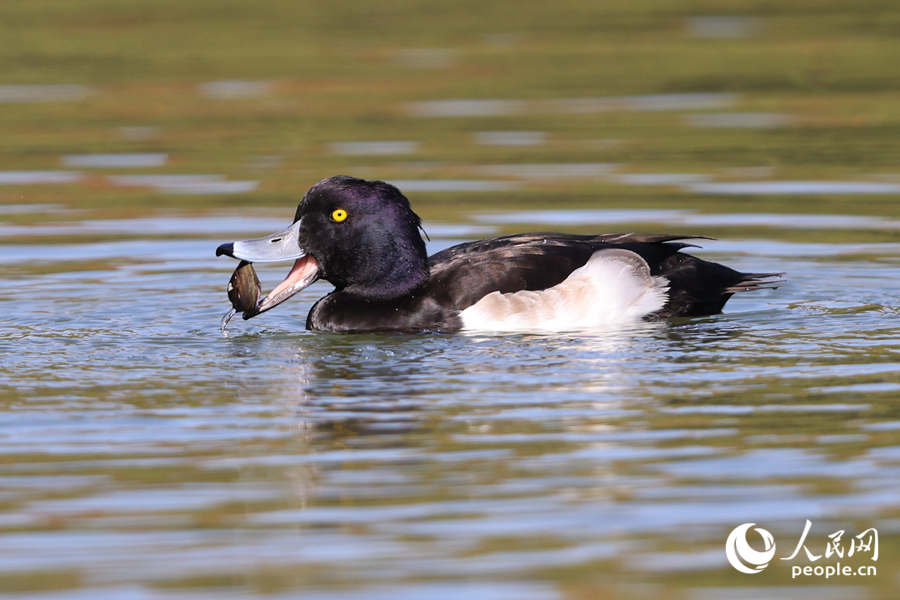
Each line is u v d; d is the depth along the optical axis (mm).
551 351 10820
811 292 13273
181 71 27250
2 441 8664
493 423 8891
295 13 35031
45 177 19141
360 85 25812
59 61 28375
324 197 12219
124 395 9672
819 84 25125
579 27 32469
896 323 11742
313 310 12344
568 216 16672
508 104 23797
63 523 7371
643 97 24234
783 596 6578
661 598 6488
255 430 8859
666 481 7828
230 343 11438
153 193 18203
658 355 10609
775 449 8281
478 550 6984
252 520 7383
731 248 15180
